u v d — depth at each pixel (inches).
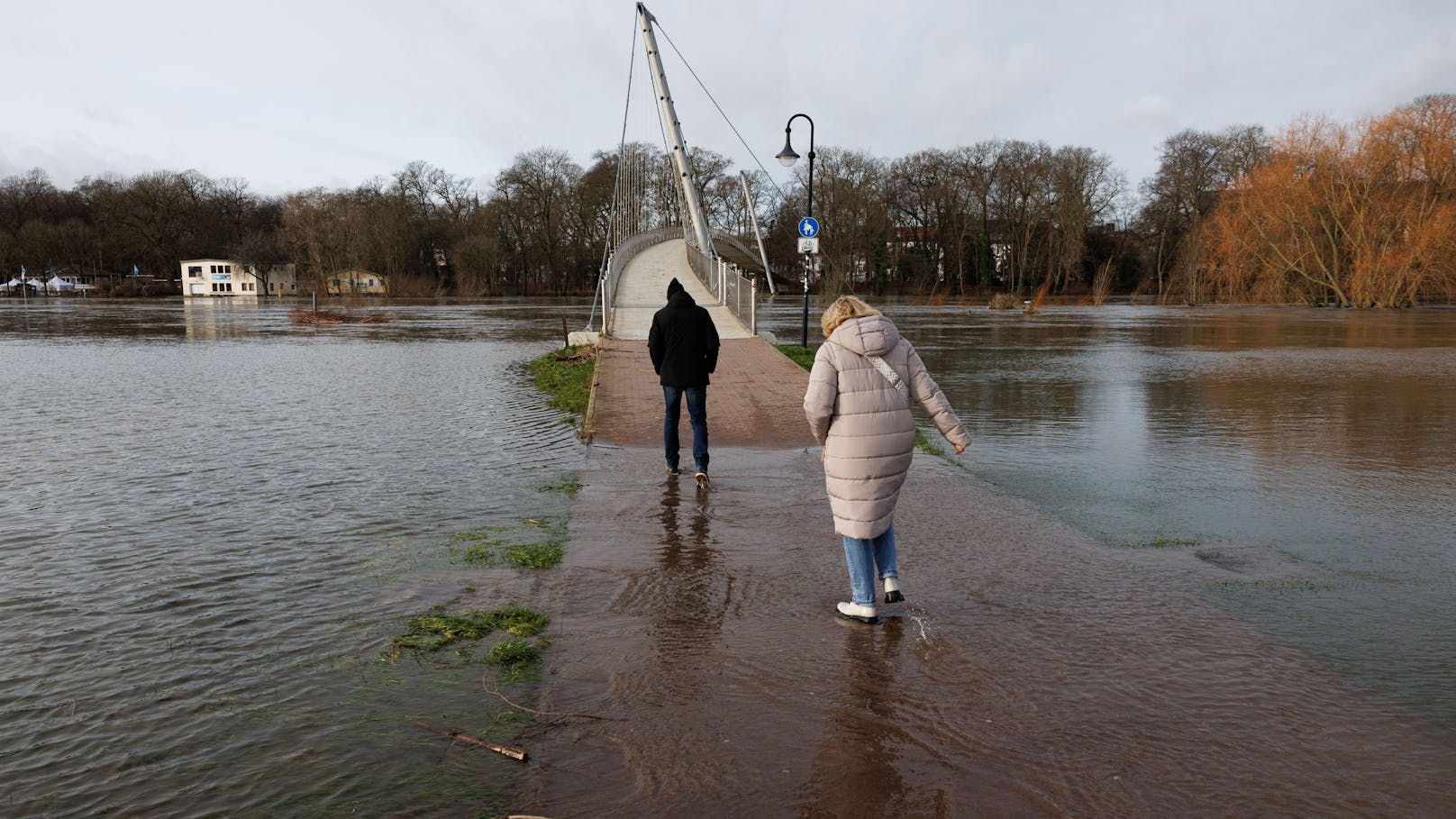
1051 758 106.2
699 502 242.5
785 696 122.7
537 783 101.3
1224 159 2571.4
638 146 2965.1
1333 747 108.1
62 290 3614.7
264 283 3641.7
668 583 172.4
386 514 229.6
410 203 3393.2
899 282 3223.4
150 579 177.0
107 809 97.3
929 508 233.0
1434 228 1541.6
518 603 161.8
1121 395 492.4
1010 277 2962.6
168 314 1812.3
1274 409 432.5
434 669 132.4
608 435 352.8
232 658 137.7
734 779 101.8
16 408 442.3
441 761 106.3
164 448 330.6
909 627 148.5
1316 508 235.5
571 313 1866.4
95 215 3730.3
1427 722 114.6
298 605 161.0
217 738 112.9
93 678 131.1
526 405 454.9
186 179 3779.5
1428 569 181.8
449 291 3398.1
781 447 329.1
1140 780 101.0
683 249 2208.4
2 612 158.9
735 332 842.2
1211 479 271.9
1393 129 1632.6
